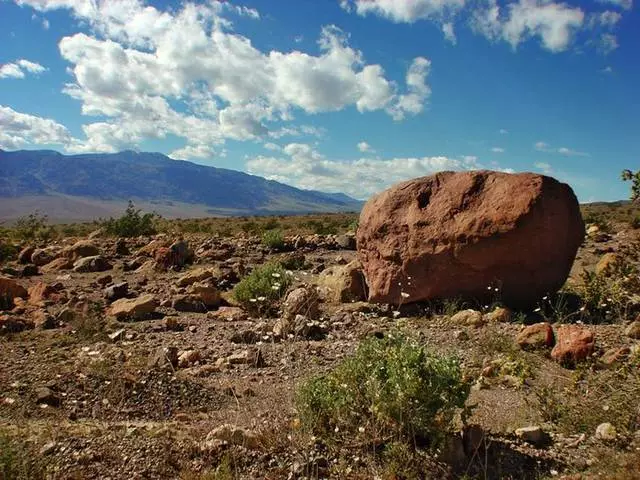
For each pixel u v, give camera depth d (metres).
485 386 6.29
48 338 8.62
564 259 9.72
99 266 15.67
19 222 29.55
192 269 15.38
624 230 21.45
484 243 9.45
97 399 5.77
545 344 7.50
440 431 4.44
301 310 9.79
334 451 4.52
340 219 55.19
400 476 4.21
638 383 5.45
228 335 8.98
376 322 9.62
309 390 4.93
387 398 4.48
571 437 4.87
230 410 5.63
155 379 6.17
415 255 10.13
